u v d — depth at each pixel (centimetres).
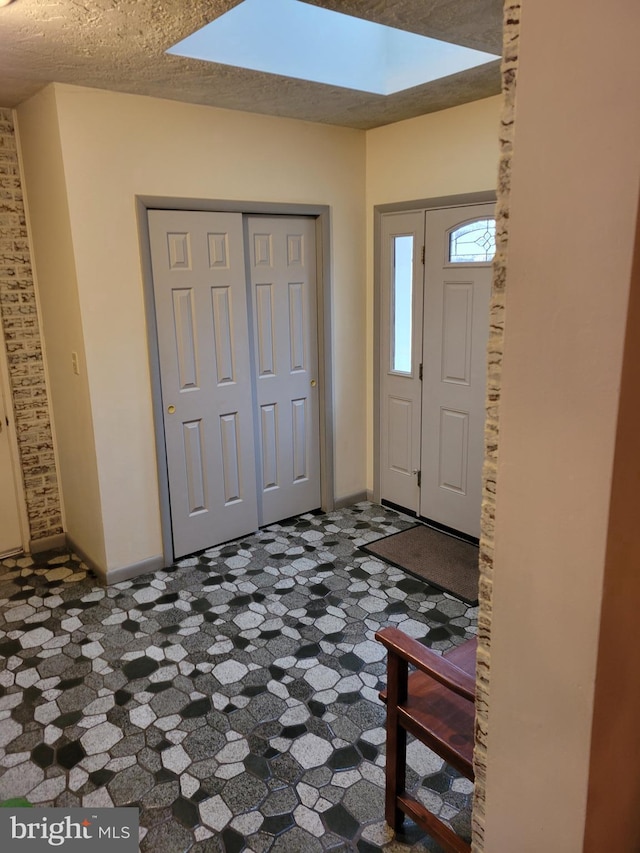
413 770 208
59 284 313
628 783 97
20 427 355
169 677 254
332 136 372
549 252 76
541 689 90
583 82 69
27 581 335
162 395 332
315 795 197
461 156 336
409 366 395
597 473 76
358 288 407
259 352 373
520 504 87
